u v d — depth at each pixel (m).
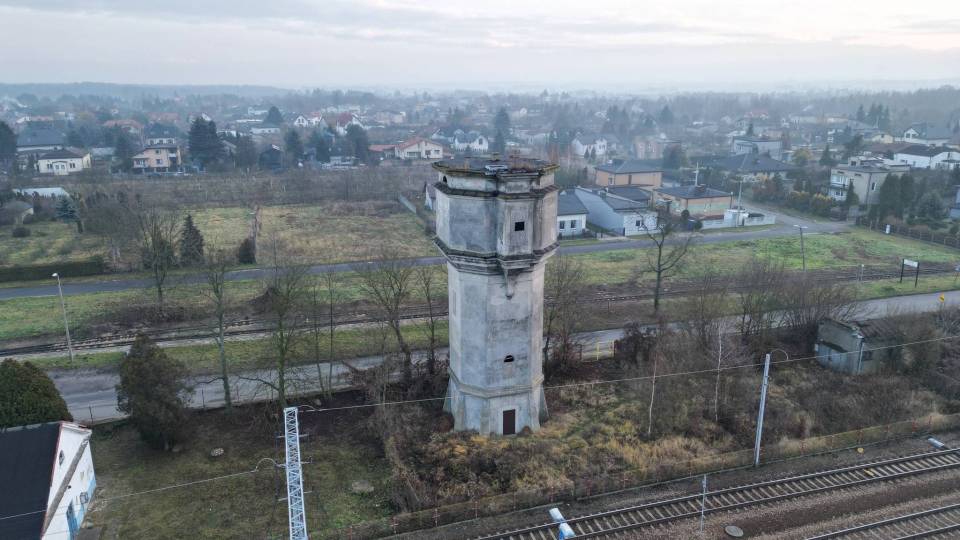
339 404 41.59
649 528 29.97
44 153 133.00
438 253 77.25
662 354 43.91
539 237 34.09
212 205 106.25
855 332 45.97
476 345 35.88
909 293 63.22
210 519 30.52
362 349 49.75
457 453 34.78
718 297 51.47
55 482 27.70
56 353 48.94
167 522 30.25
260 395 42.34
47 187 111.81
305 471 34.34
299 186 119.38
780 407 40.81
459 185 33.34
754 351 48.94
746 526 30.14
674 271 67.62
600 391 43.59
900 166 123.56
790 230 91.88
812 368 47.56
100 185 114.81
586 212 88.88
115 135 183.12
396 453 35.06
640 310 58.66
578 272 54.41
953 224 88.25
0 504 26.22
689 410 40.00
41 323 54.59
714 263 74.25
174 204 105.12
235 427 38.88
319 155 153.75
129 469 34.44
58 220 92.31
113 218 73.94
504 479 33.03
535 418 37.91
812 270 71.00
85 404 41.00
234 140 169.12
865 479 33.69
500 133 197.25
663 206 100.00
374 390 39.81
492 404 36.38
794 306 51.12
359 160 155.25
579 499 32.00
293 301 42.09
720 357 40.72
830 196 109.06
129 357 35.22
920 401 41.88
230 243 80.75
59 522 27.55
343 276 67.44
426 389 43.06
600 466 34.41
